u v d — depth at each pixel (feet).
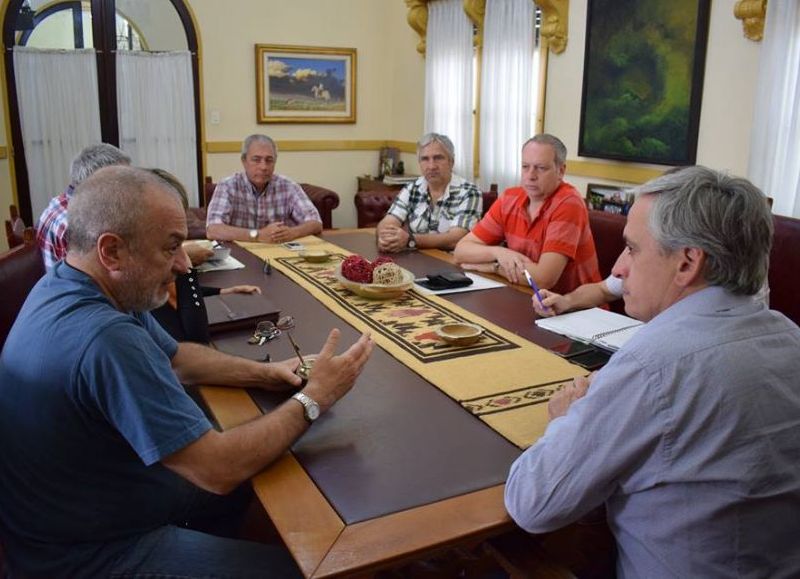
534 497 3.22
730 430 3.00
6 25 16.37
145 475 4.05
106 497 3.90
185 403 3.64
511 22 14.83
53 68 16.90
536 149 8.00
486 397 4.54
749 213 3.17
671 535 3.15
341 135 20.22
